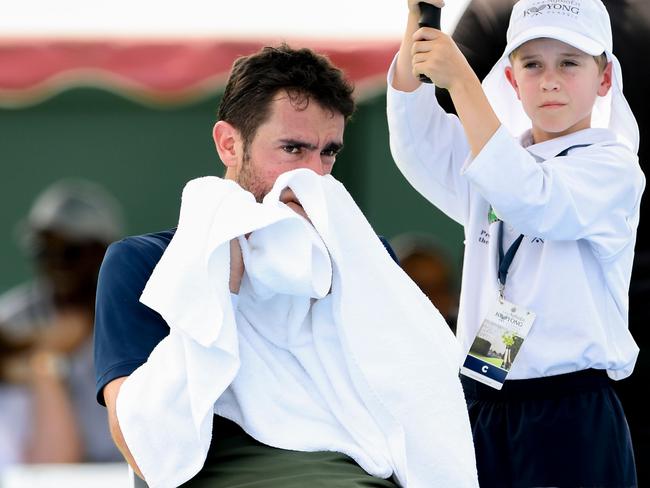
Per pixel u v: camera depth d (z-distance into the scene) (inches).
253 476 399.2
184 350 395.9
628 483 463.2
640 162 559.2
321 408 413.1
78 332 879.7
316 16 1019.3
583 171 451.2
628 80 556.4
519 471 462.9
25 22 1010.7
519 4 472.7
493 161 433.1
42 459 844.6
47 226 890.7
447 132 494.6
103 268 431.8
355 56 948.6
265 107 430.0
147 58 956.0
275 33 976.3
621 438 464.4
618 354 466.9
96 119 1135.0
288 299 416.8
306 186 410.3
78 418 858.1
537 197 436.1
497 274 472.1
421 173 498.9
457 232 1129.4
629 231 463.2
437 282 986.1
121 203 1143.6
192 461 390.3
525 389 466.0
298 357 415.8
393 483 410.6
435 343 414.9
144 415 390.6
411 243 1005.8
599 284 464.4
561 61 462.0
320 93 430.3
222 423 416.5
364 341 409.7
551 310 459.8
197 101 1107.9
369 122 1107.3
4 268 1136.8
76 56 954.7
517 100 499.8
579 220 445.1
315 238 401.4
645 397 560.4
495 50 556.4
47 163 1135.6
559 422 460.4
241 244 406.9
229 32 991.6
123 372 410.3
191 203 410.3
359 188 1119.0
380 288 414.9
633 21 554.9
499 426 467.8
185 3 1034.7
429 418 407.2
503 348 462.6
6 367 863.1
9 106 1120.8
